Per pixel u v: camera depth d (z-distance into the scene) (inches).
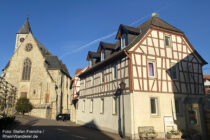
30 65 1594.5
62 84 1788.9
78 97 946.7
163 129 486.3
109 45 737.0
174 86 541.0
